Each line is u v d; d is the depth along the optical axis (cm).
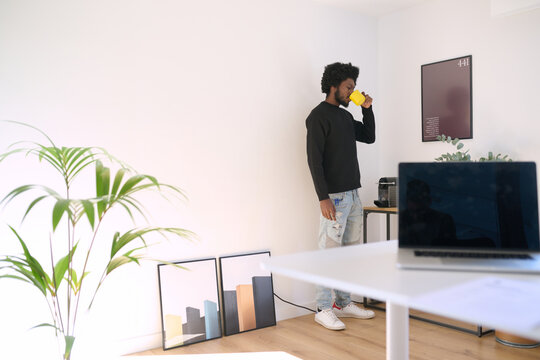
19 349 239
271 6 335
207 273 300
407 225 139
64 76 254
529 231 132
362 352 269
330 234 319
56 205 163
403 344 144
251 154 326
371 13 393
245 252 321
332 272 113
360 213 335
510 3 308
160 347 283
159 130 286
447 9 352
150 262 282
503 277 109
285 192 343
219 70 311
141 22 279
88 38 262
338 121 316
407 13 379
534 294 93
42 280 190
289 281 344
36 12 245
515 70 313
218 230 309
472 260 122
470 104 339
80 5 259
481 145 334
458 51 346
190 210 297
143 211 279
